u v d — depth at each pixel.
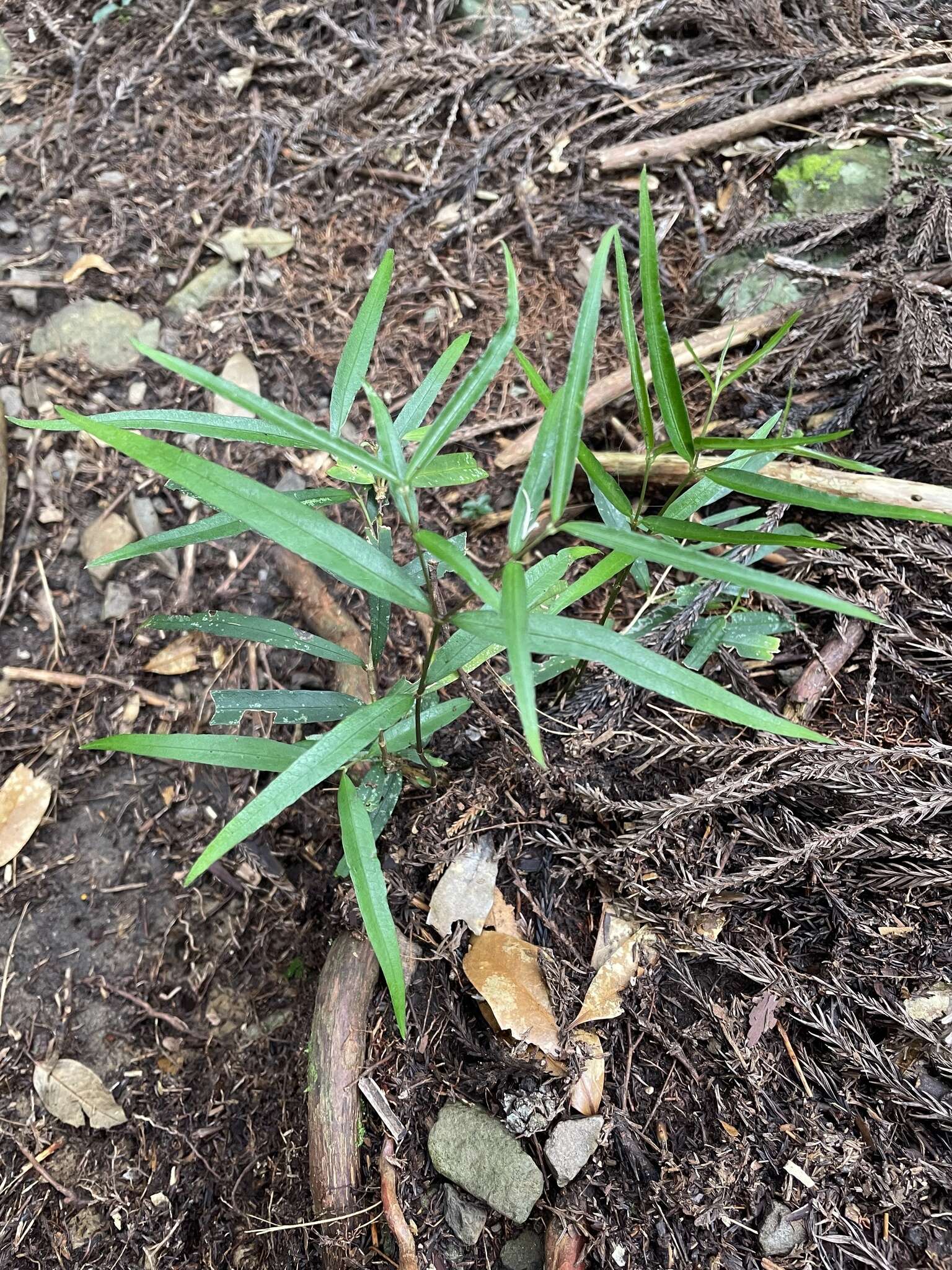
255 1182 0.45
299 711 0.41
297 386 0.65
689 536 0.33
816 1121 0.37
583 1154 0.38
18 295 0.69
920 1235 0.35
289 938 0.51
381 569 0.28
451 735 0.48
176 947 0.52
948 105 0.60
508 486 0.59
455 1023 0.42
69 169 0.75
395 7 0.78
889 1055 0.38
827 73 0.64
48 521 0.63
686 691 0.27
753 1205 0.37
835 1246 0.36
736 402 0.56
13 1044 0.50
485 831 0.45
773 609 0.48
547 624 0.28
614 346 0.62
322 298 0.69
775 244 0.59
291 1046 0.48
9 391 0.66
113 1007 0.51
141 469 0.64
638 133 0.68
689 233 0.66
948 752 0.41
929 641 0.45
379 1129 0.41
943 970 0.39
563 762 0.45
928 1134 0.37
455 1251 0.39
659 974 0.41
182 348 0.68
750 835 0.42
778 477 0.50
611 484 0.33
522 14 0.75
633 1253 0.37
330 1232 0.39
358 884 0.33
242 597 0.59
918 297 0.50
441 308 0.67
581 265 0.66
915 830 0.41
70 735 0.57
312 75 0.76
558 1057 0.40
